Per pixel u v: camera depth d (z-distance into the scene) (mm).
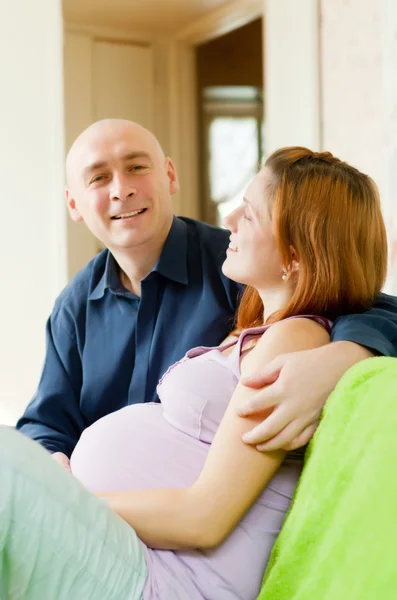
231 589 1078
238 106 4703
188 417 1204
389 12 2469
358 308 1226
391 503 824
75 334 1799
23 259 3035
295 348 1116
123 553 1001
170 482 1172
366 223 1216
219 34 3980
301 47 3029
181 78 4266
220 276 1725
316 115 2969
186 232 1790
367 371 984
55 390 1780
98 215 1716
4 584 955
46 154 3055
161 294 1715
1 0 2990
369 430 904
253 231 1269
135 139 1748
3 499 905
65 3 3652
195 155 4355
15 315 3029
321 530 933
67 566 957
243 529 1102
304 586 905
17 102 3018
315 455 990
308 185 1200
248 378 1064
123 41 4133
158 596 1033
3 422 3021
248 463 1051
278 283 1293
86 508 979
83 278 1838
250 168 4703
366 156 2727
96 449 1248
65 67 3945
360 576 827
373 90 2668
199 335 1667
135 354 1716
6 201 3014
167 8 3754
